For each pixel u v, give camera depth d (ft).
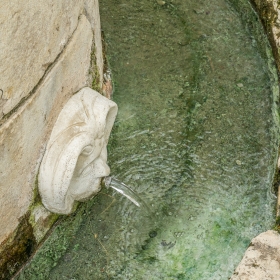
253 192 8.95
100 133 7.73
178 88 10.28
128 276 8.27
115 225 8.74
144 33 11.10
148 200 8.97
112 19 11.29
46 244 8.41
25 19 6.12
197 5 11.50
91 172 7.91
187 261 8.35
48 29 6.70
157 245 8.54
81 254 8.46
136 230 8.70
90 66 8.46
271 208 8.65
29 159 7.07
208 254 8.39
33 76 6.64
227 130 9.69
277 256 7.38
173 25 11.25
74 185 7.86
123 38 10.99
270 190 8.84
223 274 8.15
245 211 8.76
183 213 8.84
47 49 6.81
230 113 9.89
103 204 8.94
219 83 10.30
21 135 6.68
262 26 10.53
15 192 7.05
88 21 7.97
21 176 7.03
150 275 8.27
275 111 9.75
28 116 6.71
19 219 7.46
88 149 7.48
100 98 7.97
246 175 9.16
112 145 9.52
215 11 11.39
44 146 7.34
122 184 8.71
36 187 7.55
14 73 6.22
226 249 8.41
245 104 9.99
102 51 10.14
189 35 11.07
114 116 8.25
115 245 8.55
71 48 7.43
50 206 7.85
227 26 11.14
